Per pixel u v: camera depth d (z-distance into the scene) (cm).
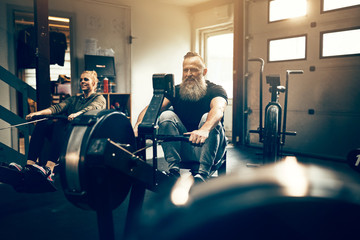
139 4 559
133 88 561
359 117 388
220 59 605
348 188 41
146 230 78
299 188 42
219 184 47
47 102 328
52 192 283
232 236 41
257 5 492
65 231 194
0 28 429
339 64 402
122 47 545
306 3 431
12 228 199
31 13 454
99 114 137
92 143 122
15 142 440
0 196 270
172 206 80
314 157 428
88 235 188
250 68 510
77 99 308
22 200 260
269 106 261
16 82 367
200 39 625
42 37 322
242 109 520
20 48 449
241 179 47
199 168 195
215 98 199
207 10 588
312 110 432
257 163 395
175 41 609
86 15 503
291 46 453
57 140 280
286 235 38
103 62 502
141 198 151
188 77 211
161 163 400
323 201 39
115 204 147
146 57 573
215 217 42
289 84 456
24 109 374
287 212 39
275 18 471
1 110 357
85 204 131
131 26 552
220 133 201
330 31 408
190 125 218
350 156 212
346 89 397
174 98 221
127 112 527
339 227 37
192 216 45
